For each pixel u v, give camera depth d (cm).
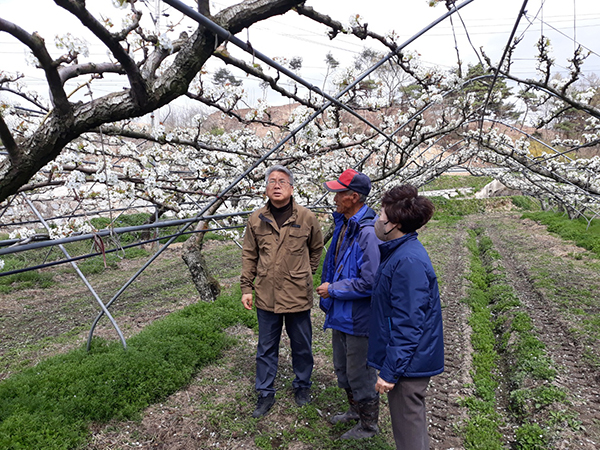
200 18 143
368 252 262
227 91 319
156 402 355
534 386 399
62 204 620
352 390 290
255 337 510
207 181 514
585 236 1228
